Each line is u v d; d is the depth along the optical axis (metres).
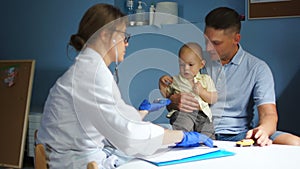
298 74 2.32
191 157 1.09
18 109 2.84
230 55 1.92
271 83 1.86
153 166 1.02
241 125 1.91
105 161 1.15
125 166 1.03
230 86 1.92
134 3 2.84
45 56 2.94
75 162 1.16
